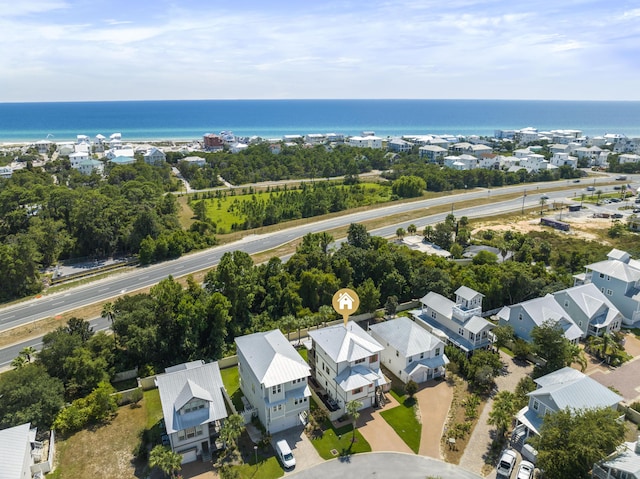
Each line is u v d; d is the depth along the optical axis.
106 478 50.78
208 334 78.25
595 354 74.81
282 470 51.25
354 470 51.09
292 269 95.69
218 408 54.22
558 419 47.28
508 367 71.38
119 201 135.88
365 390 61.28
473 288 89.62
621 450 46.31
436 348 68.75
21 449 48.91
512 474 49.59
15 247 99.31
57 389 60.69
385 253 97.81
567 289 83.69
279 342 63.31
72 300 95.69
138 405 64.12
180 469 51.09
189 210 166.88
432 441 55.75
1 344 79.25
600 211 163.38
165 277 106.75
